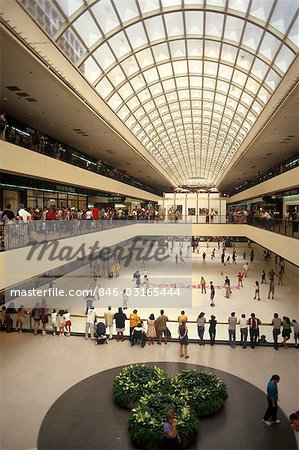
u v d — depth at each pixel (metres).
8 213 16.48
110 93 29.48
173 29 25.45
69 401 12.89
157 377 13.81
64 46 20.22
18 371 15.27
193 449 10.26
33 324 21.38
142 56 28.52
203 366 15.80
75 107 23.66
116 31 22.61
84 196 45.03
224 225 43.00
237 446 10.39
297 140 34.03
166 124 49.47
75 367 15.69
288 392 13.48
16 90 20.14
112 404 12.73
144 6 21.97
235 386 13.96
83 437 10.88
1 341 18.84
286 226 24.84
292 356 16.95
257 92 30.66
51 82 18.77
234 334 18.08
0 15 12.49
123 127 36.03
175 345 18.44
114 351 17.56
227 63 29.02
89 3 18.75
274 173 37.91
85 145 38.38
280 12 20.11
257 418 11.81
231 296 32.75
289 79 21.44
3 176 25.17
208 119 48.09
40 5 16.23
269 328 20.39
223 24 24.16
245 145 41.22
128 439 10.80
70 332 20.09
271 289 32.12
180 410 11.58
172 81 35.62
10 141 18.95
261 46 23.97
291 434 10.93
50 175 23.06
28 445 10.48
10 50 14.66
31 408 12.43
